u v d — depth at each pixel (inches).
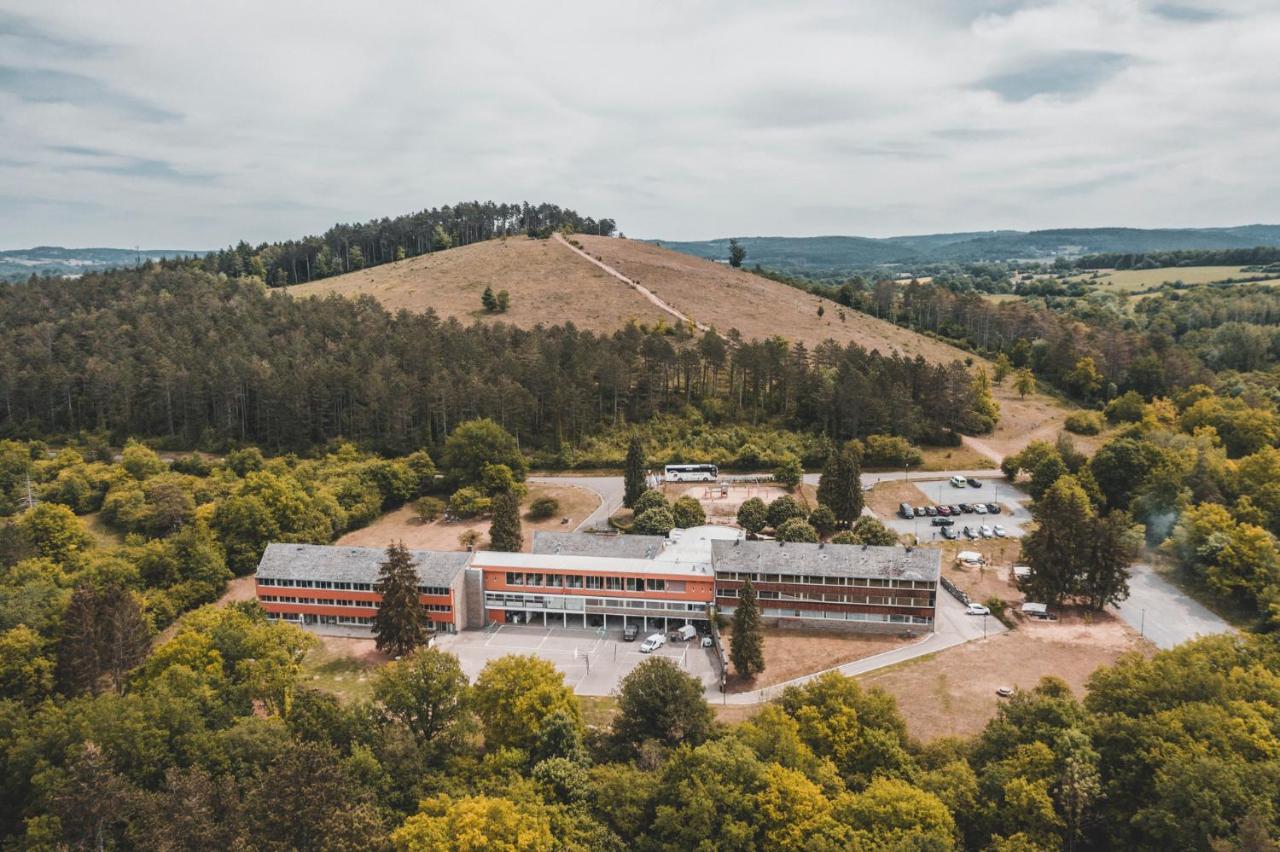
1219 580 5177.2
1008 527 6565.0
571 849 2755.9
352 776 3063.5
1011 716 3393.2
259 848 2566.4
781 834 2787.9
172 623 5265.8
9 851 2935.5
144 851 2684.5
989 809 2913.4
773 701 4030.5
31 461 7357.3
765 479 7711.6
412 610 4739.2
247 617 4532.5
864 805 2787.9
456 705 3609.7
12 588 4921.3
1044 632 4906.5
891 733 3358.8
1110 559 5019.7
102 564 5359.3
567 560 5305.1
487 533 6663.4
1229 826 2620.6
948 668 4503.0
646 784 3061.0
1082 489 6609.3
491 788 3083.2
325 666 4739.2
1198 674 3380.9
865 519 5890.8
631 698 3550.7
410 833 2706.7
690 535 5959.6
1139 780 2997.0
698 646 4948.3
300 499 6496.1
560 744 3336.6
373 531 6806.1
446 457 7583.7
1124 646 4712.1
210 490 6830.7
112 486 6884.8
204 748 3265.3
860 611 5012.3
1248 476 6378.0
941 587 5551.2
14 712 3447.3
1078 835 2903.5
